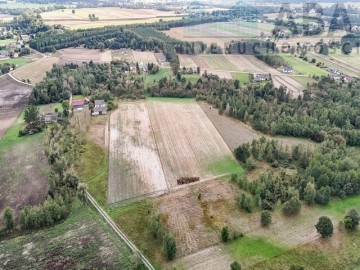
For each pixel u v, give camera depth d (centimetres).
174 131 12738
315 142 12175
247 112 13688
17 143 11744
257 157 10850
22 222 7856
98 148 11294
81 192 8706
